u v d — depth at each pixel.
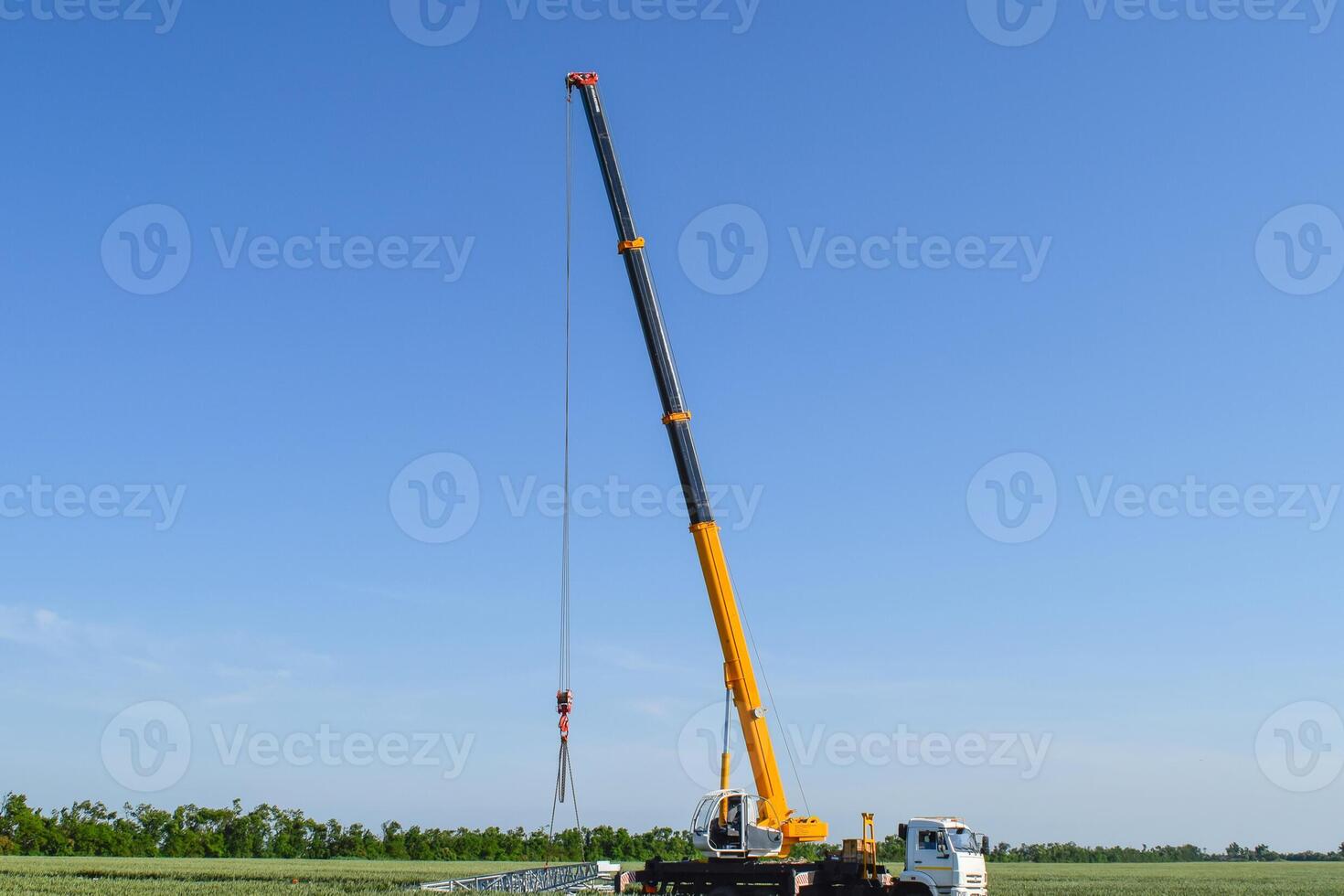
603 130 47.22
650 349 45.12
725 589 43.56
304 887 59.53
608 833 140.88
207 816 152.25
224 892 55.81
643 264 45.81
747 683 43.34
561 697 44.59
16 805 135.62
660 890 45.16
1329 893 75.88
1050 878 103.06
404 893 55.31
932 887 43.25
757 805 43.50
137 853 142.62
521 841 154.75
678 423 44.34
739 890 44.00
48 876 68.19
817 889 44.00
